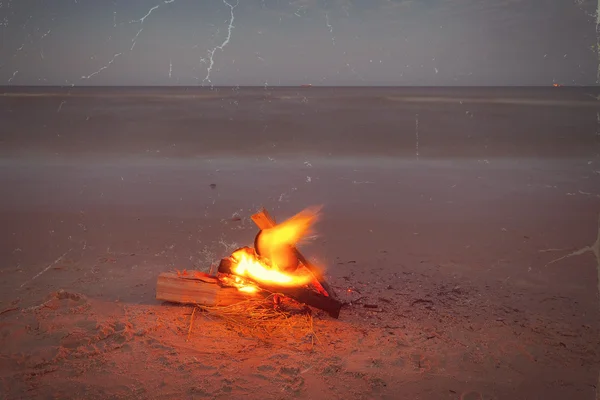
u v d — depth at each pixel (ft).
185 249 18.03
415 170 36.35
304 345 10.66
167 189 28.84
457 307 13.05
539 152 44.96
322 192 28.73
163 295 12.70
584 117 75.66
